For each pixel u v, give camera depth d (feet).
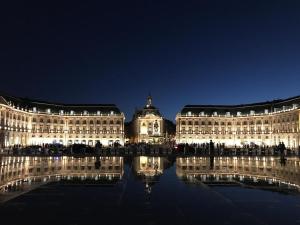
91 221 49.16
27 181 91.97
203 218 51.42
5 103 524.93
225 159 213.05
